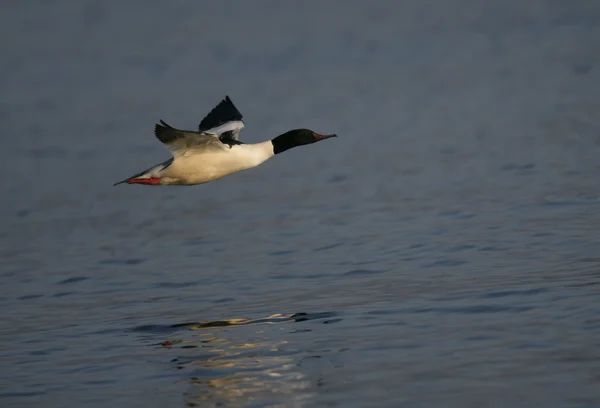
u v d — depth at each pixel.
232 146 12.05
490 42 41.81
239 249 15.95
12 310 13.28
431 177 20.47
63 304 13.45
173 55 43.31
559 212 16.41
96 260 15.92
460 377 9.50
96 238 17.52
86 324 12.30
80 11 56.25
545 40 41.00
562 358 9.76
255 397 9.43
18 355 11.15
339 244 15.63
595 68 33.72
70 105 33.72
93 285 14.40
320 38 45.56
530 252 14.05
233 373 10.09
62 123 30.55
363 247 15.28
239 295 13.19
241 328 11.59
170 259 15.67
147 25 51.66
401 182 20.28
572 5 49.47
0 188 22.27
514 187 18.70
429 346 10.40
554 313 11.11
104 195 21.16
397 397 9.16
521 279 12.62
